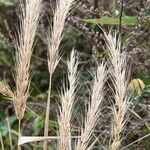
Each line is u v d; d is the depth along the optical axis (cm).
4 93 78
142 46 134
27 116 143
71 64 75
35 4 76
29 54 77
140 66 131
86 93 129
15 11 161
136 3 137
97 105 72
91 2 132
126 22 118
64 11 78
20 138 79
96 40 125
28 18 76
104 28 124
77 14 139
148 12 123
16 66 80
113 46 73
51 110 139
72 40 152
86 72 137
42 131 143
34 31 77
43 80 159
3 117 149
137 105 122
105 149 100
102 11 130
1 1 157
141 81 111
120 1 133
